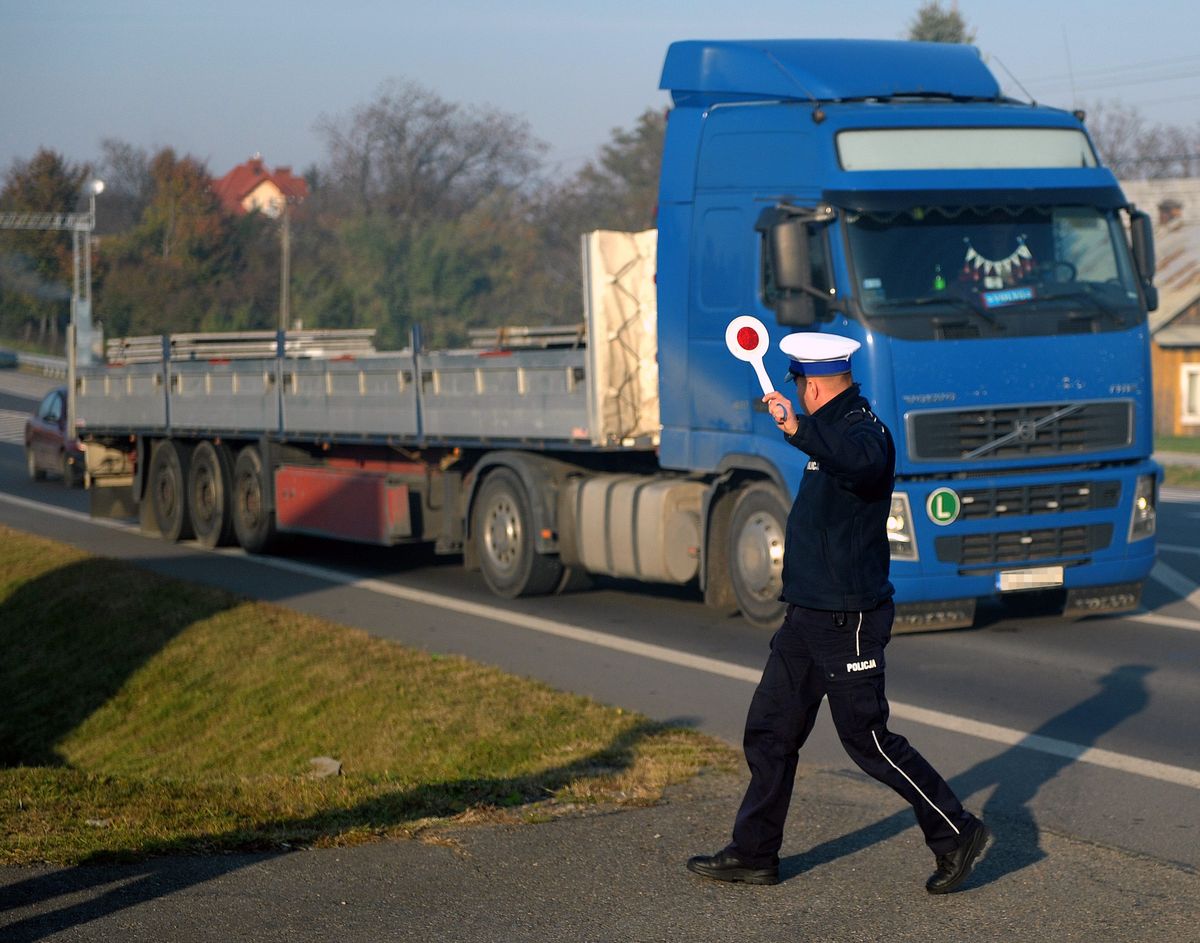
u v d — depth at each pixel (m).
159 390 59.97
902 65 35.94
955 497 32.59
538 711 27.11
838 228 32.19
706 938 15.38
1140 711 27.19
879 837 18.77
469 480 44.06
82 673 38.16
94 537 62.53
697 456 36.53
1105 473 34.06
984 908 16.20
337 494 48.84
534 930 15.59
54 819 19.61
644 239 38.94
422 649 34.62
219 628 38.69
